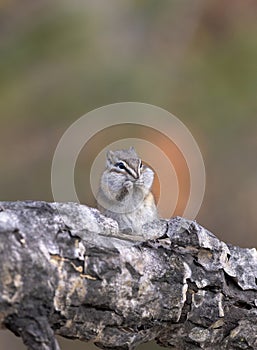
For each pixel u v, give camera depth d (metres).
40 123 20.92
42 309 8.44
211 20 20.05
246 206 19.77
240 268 10.01
